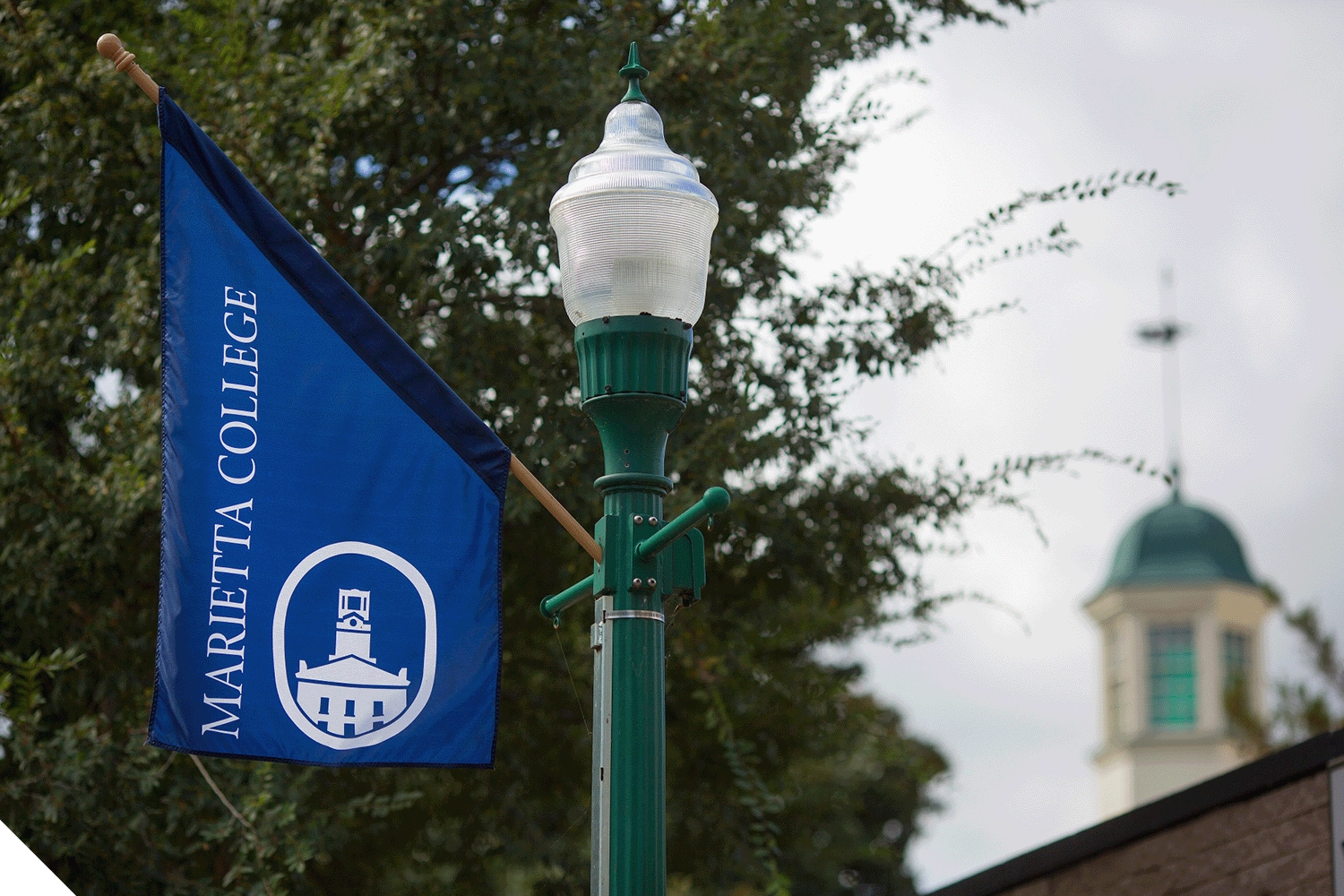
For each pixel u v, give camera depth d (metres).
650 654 5.10
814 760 12.76
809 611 11.31
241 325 5.45
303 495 5.36
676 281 5.32
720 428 9.89
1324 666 16.52
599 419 5.35
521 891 13.23
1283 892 7.46
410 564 5.41
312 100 9.60
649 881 4.89
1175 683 36.91
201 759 8.63
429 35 10.09
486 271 9.96
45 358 9.57
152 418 9.25
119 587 9.91
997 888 8.90
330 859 10.25
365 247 10.50
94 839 8.92
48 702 9.65
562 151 9.75
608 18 10.43
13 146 9.93
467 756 5.30
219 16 10.06
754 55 10.12
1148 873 8.15
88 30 10.26
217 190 5.54
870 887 26.84
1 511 9.38
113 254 10.26
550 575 10.98
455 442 5.55
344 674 5.25
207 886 9.09
